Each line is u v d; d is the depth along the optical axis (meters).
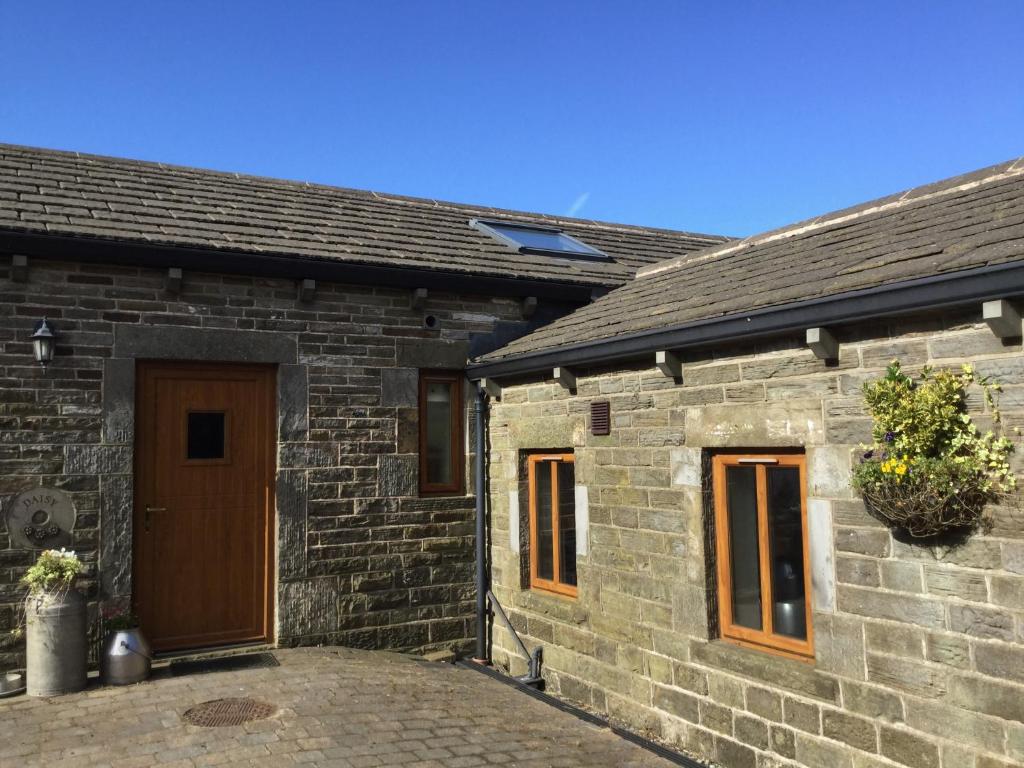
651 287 7.91
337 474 7.45
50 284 6.48
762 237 7.77
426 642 7.76
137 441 6.82
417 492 7.82
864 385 4.53
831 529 4.82
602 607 6.61
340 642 7.37
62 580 5.80
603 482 6.64
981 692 4.09
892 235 5.67
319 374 7.44
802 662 5.10
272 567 7.26
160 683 5.94
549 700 6.37
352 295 7.63
